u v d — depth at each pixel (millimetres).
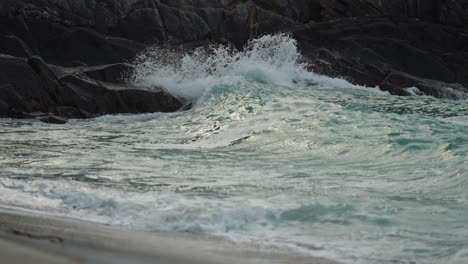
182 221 24297
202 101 79000
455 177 34844
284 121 55938
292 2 131625
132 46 105938
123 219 24406
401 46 120125
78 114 78000
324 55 111312
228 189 31281
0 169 36469
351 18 124500
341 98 87188
